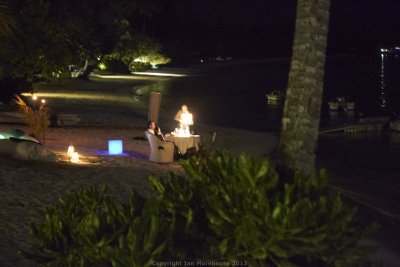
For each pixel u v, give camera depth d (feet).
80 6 82.28
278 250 12.20
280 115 127.44
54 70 72.64
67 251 14.66
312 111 19.94
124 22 185.37
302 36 20.04
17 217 26.61
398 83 253.44
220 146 59.77
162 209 14.39
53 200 30.55
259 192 12.70
